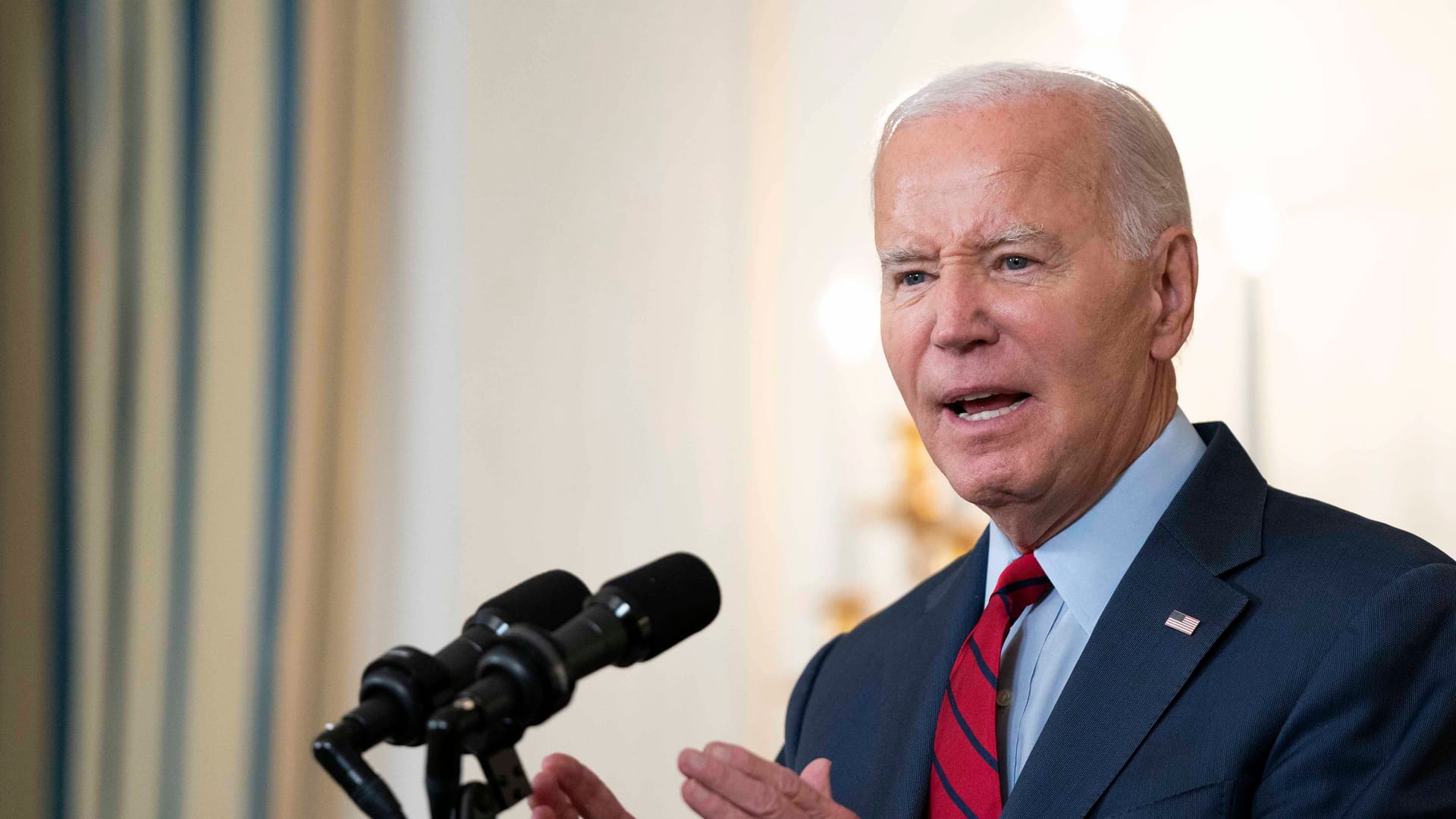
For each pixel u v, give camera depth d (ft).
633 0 34.83
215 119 31.45
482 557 32.19
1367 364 28.53
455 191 32.73
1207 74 30.58
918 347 12.91
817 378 33.99
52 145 30.48
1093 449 12.66
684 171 34.81
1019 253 12.49
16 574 29.40
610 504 33.47
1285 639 11.34
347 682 31.14
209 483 30.73
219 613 30.50
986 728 12.59
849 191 34.12
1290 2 29.78
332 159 32.01
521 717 8.71
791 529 33.76
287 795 30.35
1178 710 11.46
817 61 34.63
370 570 31.60
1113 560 12.75
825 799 10.00
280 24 31.91
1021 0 32.63
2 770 28.91
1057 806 11.39
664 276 34.45
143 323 30.71
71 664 29.58
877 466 33.22
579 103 34.17
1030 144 12.60
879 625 15.37
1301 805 10.75
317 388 31.45
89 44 31.01
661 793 33.45
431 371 32.24
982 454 12.69
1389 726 10.77
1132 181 12.89
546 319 33.37
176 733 29.99
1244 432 29.53
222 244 31.22
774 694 33.53
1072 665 12.66
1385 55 28.81
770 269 34.58
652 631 9.48
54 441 29.96
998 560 13.91
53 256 30.35
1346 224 28.96
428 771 8.35
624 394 33.83
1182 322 13.28
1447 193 28.02
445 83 32.89
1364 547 11.77
